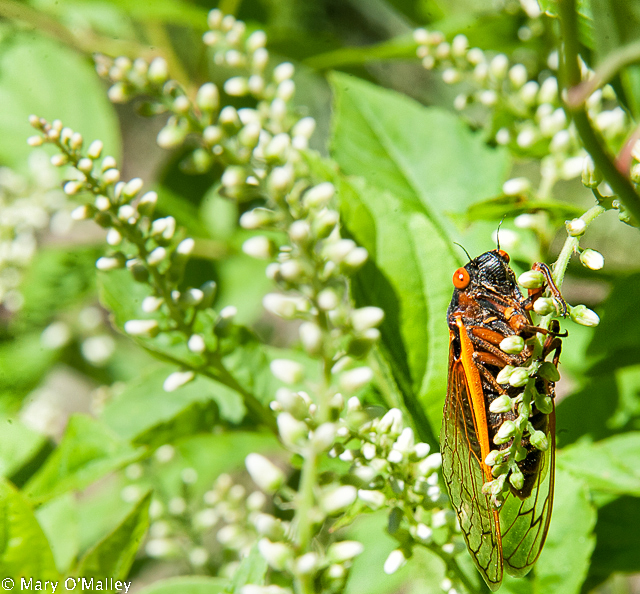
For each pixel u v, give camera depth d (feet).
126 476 1.29
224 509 1.25
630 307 1.14
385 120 1.22
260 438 1.30
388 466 1.05
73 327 1.60
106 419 1.17
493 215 1.14
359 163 1.21
